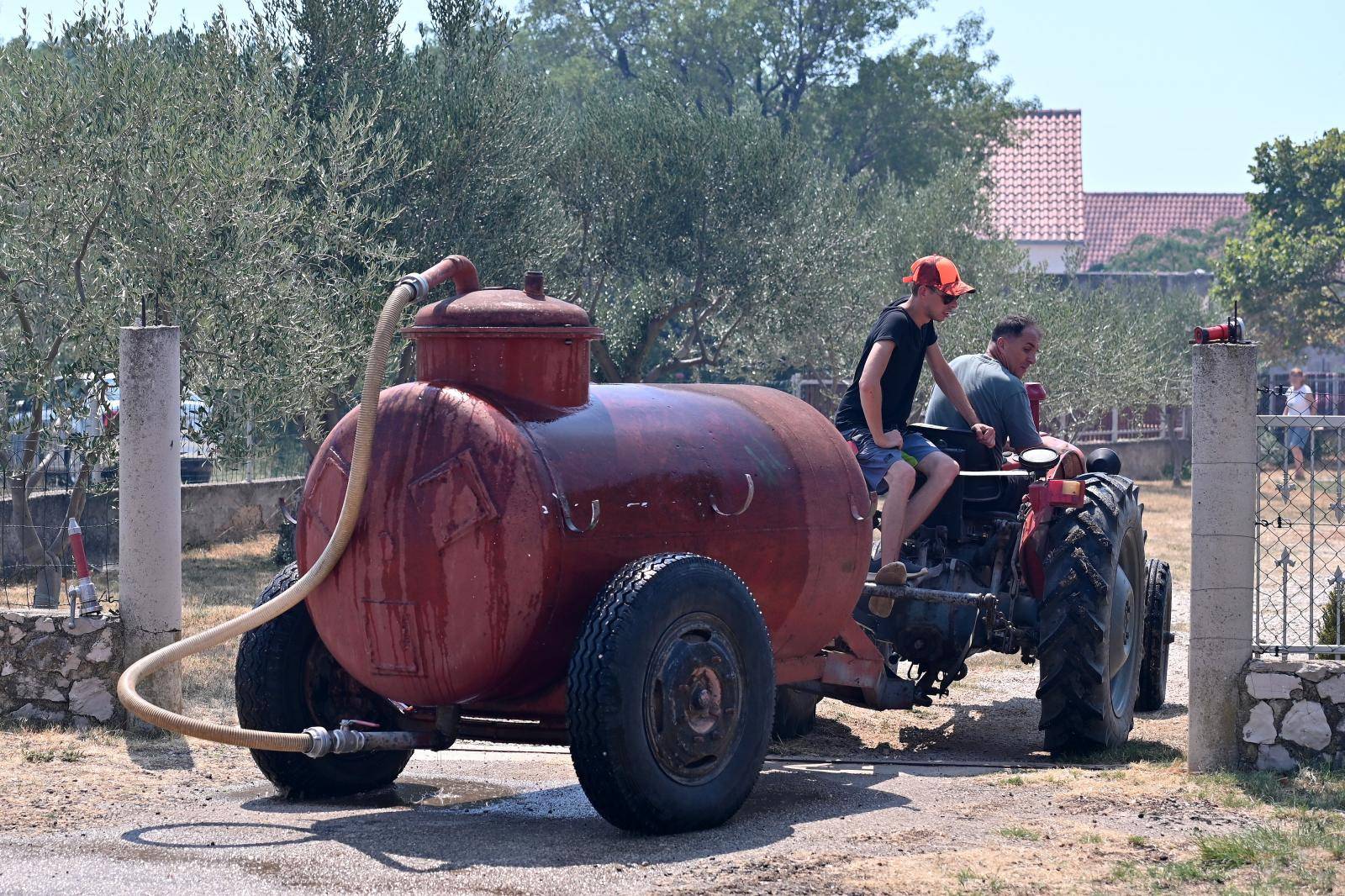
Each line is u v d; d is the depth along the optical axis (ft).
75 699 28.55
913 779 24.21
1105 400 107.65
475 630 19.13
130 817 20.67
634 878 16.89
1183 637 44.93
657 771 18.72
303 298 49.34
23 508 42.78
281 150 48.93
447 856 18.03
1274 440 24.35
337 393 59.06
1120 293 139.23
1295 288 155.74
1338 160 155.33
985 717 32.48
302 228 52.75
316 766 22.12
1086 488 28.86
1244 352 23.45
